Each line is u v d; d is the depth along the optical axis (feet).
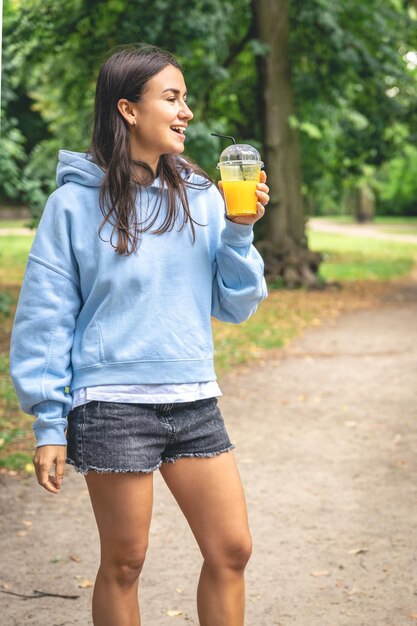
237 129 62.18
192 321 8.10
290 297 52.60
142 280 7.88
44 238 8.05
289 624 11.41
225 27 47.47
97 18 47.70
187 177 8.41
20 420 22.98
